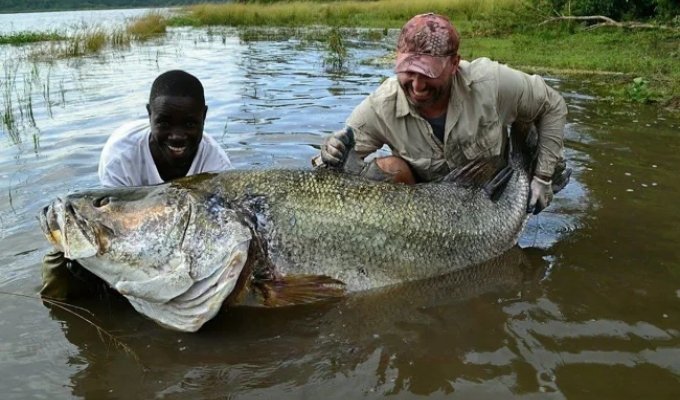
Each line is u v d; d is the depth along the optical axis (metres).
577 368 2.75
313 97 8.49
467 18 22.41
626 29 15.51
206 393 2.62
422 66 3.67
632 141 6.22
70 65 12.92
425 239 3.67
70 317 3.22
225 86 9.63
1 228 4.12
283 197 3.41
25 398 2.57
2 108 8.02
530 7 17.66
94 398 2.59
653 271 3.69
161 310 3.14
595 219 4.45
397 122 4.14
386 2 31.42
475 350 2.91
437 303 3.38
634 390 2.59
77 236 3.02
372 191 3.62
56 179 5.09
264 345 3.01
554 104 4.15
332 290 3.42
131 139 3.60
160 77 3.44
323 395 2.60
